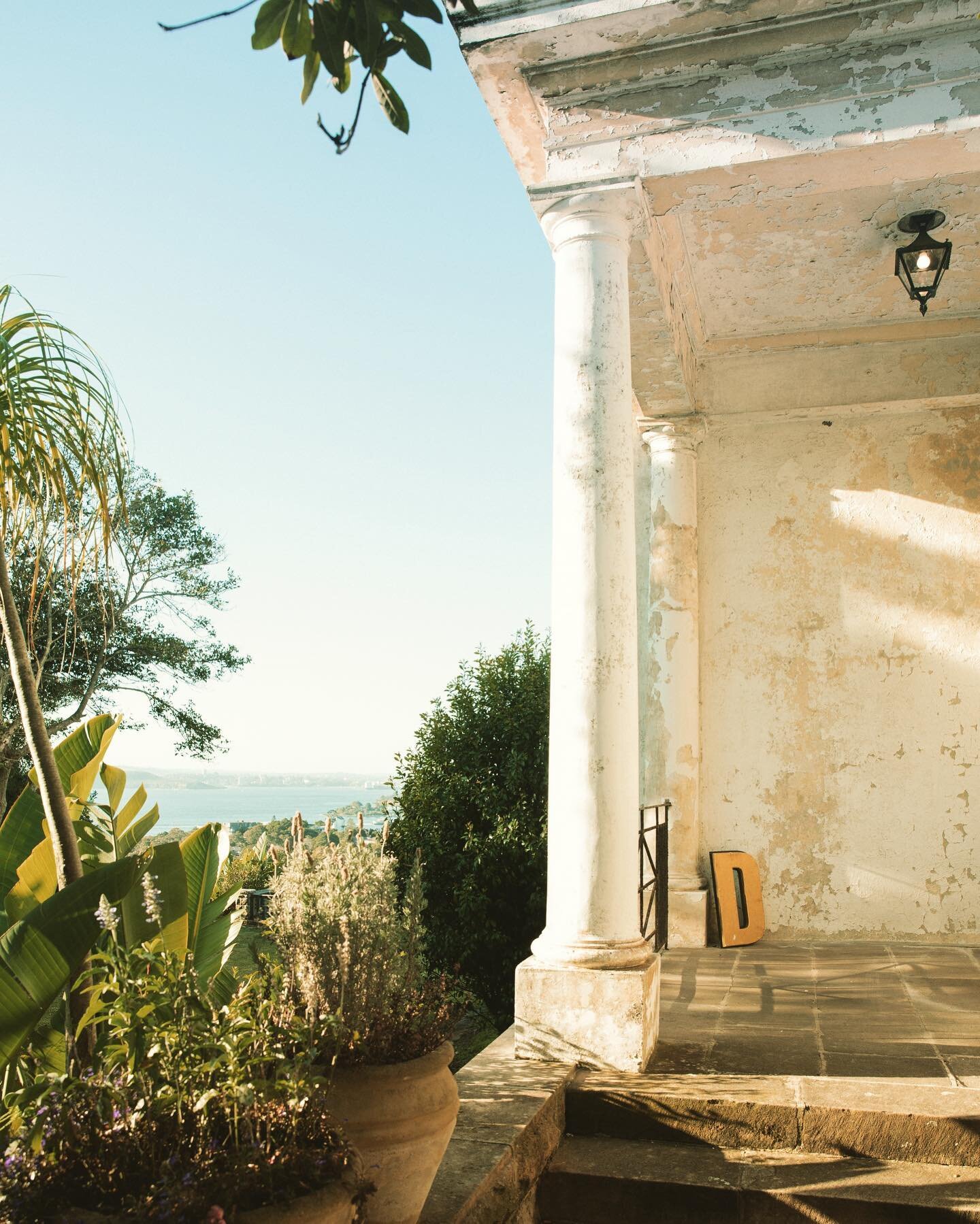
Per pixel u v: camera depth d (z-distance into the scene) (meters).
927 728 7.49
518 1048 4.50
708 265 6.76
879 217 6.11
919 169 4.65
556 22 4.60
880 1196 3.45
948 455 7.69
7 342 3.40
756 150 4.62
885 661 7.63
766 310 7.46
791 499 7.95
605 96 4.86
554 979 4.45
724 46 4.66
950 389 7.53
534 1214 3.68
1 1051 3.17
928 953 6.98
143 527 20.50
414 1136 2.73
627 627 4.64
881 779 7.53
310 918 2.94
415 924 3.14
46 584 3.64
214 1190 2.11
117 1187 2.19
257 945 3.14
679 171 4.71
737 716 7.84
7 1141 2.77
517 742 10.34
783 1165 3.75
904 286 6.60
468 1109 3.79
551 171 4.88
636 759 4.65
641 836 6.15
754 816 7.73
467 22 4.71
